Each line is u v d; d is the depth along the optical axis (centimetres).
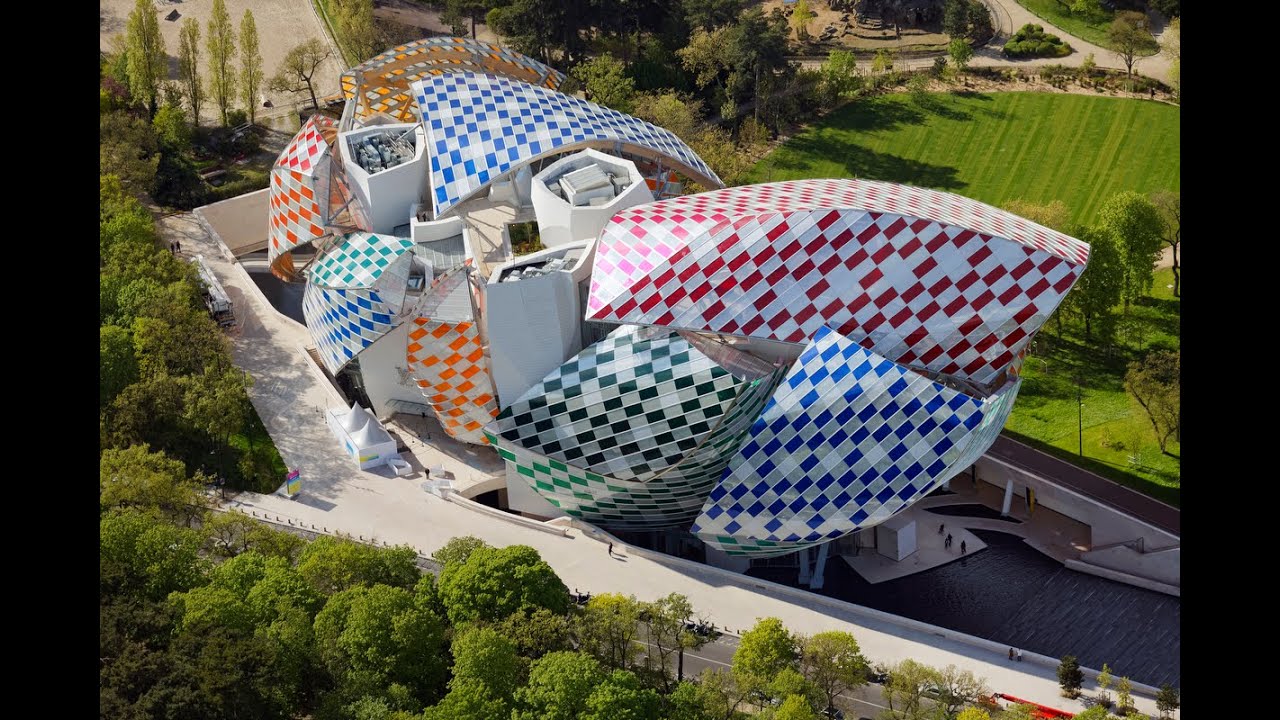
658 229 15062
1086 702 13588
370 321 16275
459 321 15625
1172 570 15538
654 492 15350
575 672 12369
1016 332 14738
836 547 16000
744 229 14812
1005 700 13562
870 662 13838
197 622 12531
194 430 16500
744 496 14775
